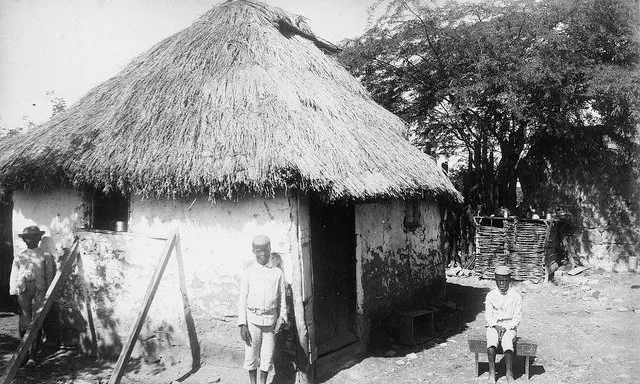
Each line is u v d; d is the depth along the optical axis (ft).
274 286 17.38
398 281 26.43
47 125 25.16
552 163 42.57
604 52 37.68
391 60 42.22
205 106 21.56
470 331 26.32
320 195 19.01
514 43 37.24
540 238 36.78
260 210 19.03
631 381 18.51
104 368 20.48
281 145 18.79
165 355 20.71
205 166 18.94
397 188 21.86
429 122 44.73
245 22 25.89
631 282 35.47
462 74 39.11
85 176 20.59
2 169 22.41
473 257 42.60
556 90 35.91
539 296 32.81
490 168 43.68
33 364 20.80
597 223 40.88
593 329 25.45
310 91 23.65
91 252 21.88
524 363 20.93
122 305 21.35
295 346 18.47
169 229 20.61
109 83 26.61
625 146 40.04
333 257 25.04
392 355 22.33
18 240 23.73
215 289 19.81
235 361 19.66
